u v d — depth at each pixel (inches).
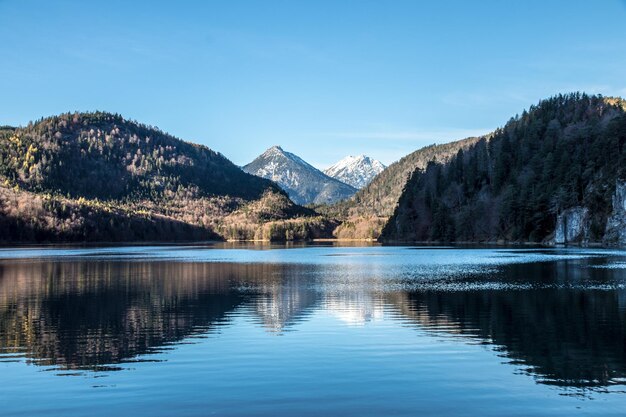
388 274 3282.5
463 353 1258.6
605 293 2182.6
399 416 881.5
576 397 964.6
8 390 1015.6
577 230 7283.5
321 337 1439.5
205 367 1155.3
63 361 1212.5
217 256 5871.1
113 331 1533.0
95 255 5964.6
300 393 987.9
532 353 1251.8
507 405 927.7
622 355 1229.7
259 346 1341.0
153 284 2770.7
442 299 2110.0
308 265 4261.8
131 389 1015.6
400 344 1350.9
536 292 2251.5
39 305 2027.6
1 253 6456.7
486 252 5669.3
